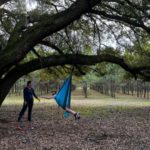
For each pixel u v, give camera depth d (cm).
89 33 2756
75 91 10225
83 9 1811
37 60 2016
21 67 2009
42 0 2520
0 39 2366
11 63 1777
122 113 3334
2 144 1605
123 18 2212
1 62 1759
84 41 2795
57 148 1526
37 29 1800
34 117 2850
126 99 6194
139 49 2770
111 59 2127
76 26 2691
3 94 1986
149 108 3988
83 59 2028
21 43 1786
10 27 2431
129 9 2169
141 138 1805
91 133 1973
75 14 1806
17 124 2355
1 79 2000
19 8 2438
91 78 7138
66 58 2016
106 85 8081
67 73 3005
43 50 3000
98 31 2667
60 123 2455
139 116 3038
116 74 6581
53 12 2514
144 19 2206
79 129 2142
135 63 2994
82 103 4962
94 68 3092
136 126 2312
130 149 1520
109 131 2061
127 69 2236
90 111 3531
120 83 7794
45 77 4094
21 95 7500
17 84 7738
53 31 1819
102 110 3672
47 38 2602
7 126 2228
